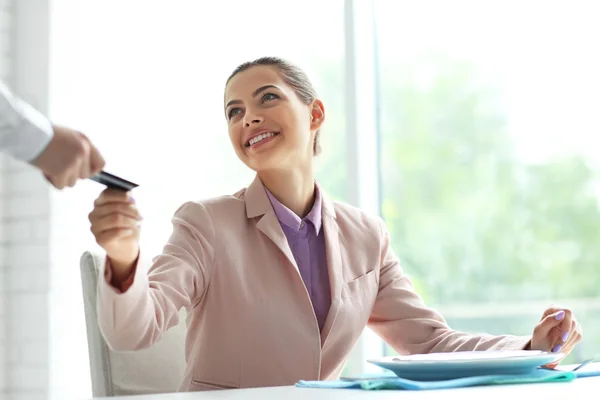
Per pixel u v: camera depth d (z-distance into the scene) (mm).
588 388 1285
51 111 3902
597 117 4285
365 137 3811
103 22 4086
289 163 2062
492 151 4379
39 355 3871
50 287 3865
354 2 3812
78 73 3996
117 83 4074
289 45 4098
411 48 4242
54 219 3887
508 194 4371
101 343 1907
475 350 1887
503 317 4309
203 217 1974
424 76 4309
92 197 4016
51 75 3920
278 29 4102
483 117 4391
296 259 2021
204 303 1946
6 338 3963
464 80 4371
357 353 3633
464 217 4371
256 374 1920
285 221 2037
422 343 2080
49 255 3871
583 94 4297
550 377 1435
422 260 4336
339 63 4062
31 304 3916
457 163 4367
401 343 2121
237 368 1920
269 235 1976
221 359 1929
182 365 2047
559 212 4336
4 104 1158
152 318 1562
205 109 4121
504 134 4375
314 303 2004
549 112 4336
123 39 4117
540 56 4336
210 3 4141
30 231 3936
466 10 4359
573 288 4293
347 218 2172
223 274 1940
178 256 1896
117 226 1384
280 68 2123
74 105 3961
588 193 4297
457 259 4352
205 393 1331
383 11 4074
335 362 2008
